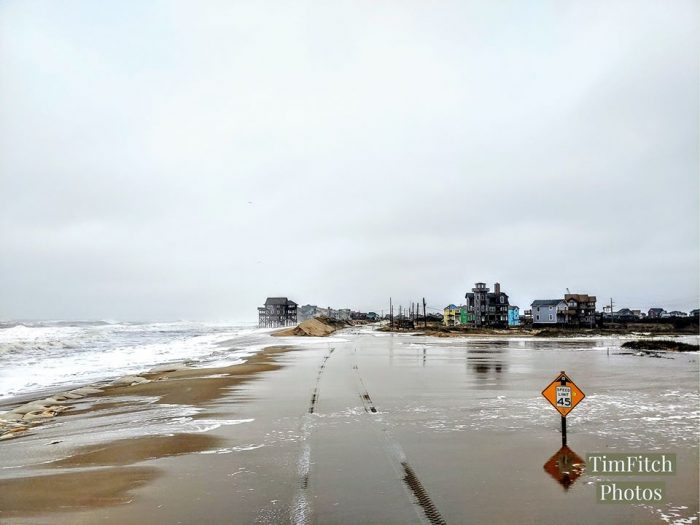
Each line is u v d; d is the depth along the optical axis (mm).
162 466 9016
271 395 17375
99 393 19062
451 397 16812
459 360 31375
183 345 52000
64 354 40531
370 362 29969
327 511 6855
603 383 20875
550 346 48156
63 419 14211
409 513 6805
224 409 14836
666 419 13188
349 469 8742
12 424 13664
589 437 11133
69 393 18797
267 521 6520
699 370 26141
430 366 27469
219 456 9617
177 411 14750
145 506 7059
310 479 8195
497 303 101250
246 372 24641
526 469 8789
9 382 23453
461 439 10914
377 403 15672
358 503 7156
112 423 13320
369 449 10070
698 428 12109
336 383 20375
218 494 7523
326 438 11031
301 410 14516
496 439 10930
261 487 7824
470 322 104562
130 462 9320
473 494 7543
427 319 160750
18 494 7586
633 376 23391
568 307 102750
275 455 9641
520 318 132500
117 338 69438
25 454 10055
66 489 7812
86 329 108875
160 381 21797
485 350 41438
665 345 47094
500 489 7770
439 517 6680
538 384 20094
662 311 163250
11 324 152125
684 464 9125
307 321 76750
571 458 9484
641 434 11438
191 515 6723
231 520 6555
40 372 27484
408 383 20375
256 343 54688
